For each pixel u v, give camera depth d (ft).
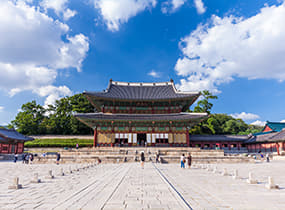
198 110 260.01
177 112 184.03
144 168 81.51
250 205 27.89
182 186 41.86
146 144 164.04
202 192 36.04
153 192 35.45
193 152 138.92
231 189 38.88
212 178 54.13
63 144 216.54
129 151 143.64
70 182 47.65
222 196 33.12
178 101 186.80
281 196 33.30
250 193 35.45
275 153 177.99
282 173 68.03
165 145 168.55
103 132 170.81
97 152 136.56
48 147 215.72
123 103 187.42
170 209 25.71
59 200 30.71
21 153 192.13
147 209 25.67
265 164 114.62
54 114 266.77
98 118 163.73
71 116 258.98
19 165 107.76
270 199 31.24
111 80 213.05
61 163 119.75
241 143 221.66
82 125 256.73
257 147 207.21
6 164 116.16
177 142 169.07
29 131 252.62
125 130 171.42
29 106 267.39
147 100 181.37
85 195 33.37
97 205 27.43
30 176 60.49
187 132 170.50
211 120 260.21
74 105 267.39
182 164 87.51
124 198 31.24
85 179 52.16
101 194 34.01
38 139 224.94
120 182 46.11
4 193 35.91
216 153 140.67
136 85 220.64
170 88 209.05
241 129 332.19
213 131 254.47
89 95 169.37
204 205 27.76
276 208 26.53
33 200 30.78
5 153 169.99
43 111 276.82
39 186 42.75
